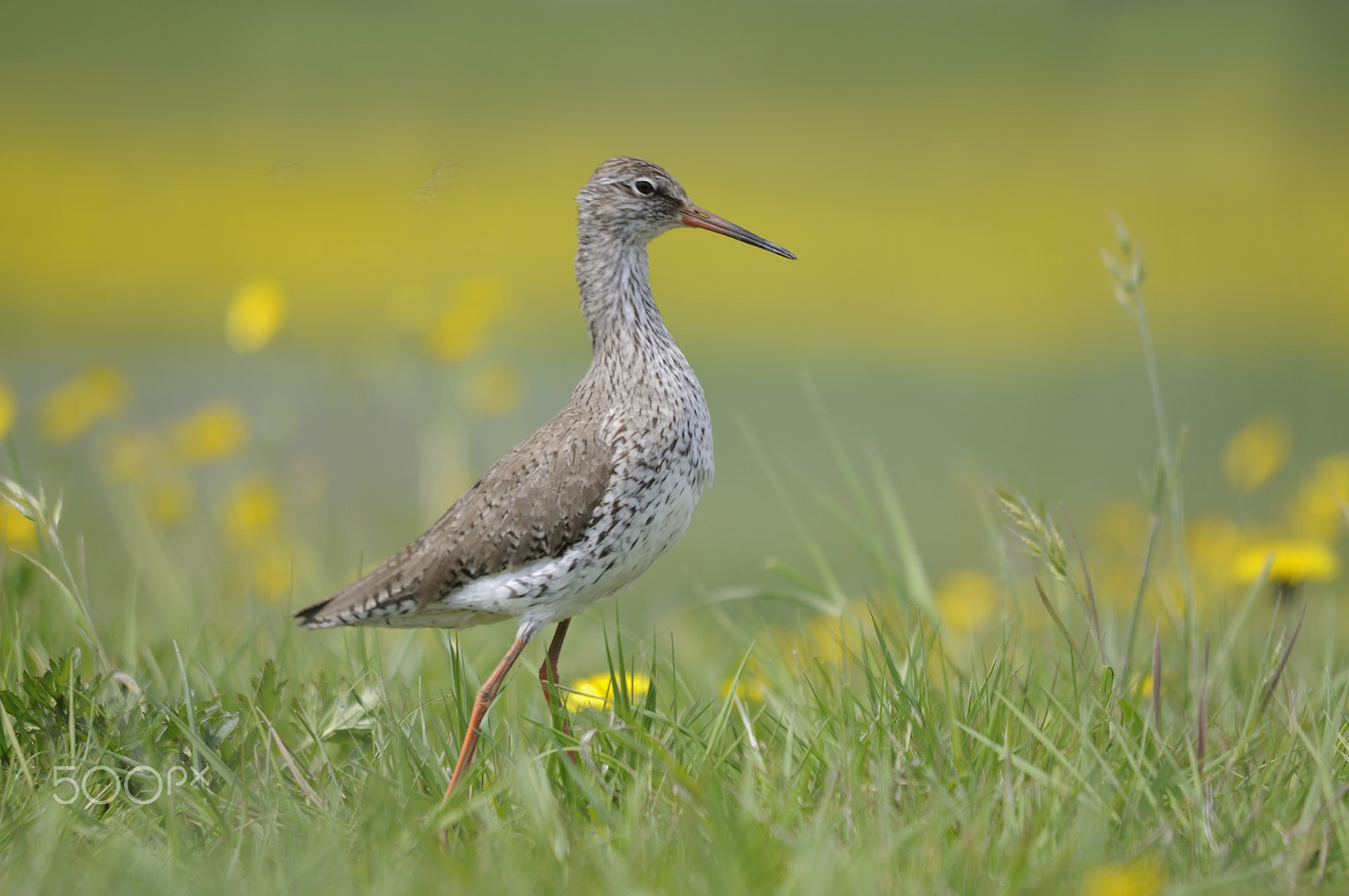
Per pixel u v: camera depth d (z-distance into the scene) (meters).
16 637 7.89
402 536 13.77
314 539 14.63
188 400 25.00
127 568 13.13
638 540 8.05
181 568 12.23
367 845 6.21
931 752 6.67
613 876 5.70
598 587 8.08
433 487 13.60
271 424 13.82
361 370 18.91
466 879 5.70
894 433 26.47
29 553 10.18
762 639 8.84
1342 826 5.90
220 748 7.20
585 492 7.84
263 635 9.79
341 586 12.21
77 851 6.25
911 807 6.25
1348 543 12.62
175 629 9.73
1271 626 7.92
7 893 5.74
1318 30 60.34
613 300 8.48
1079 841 5.75
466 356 12.52
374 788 6.58
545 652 10.34
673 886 5.64
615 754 7.18
